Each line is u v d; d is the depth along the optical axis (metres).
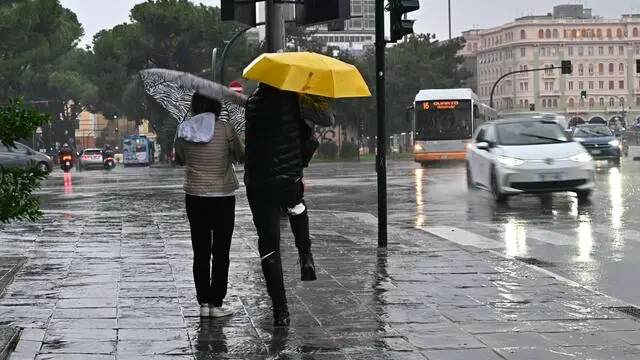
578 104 193.75
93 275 9.15
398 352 5.91
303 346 6.09
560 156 19.23
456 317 7.03
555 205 19.00
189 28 63.72
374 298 7.88
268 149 6.66
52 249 11.39
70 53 93.31
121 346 6.08
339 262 10.16
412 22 11.45
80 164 63.41
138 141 82.69
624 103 194.50
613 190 22.70
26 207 6.36
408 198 22.03
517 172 19.11
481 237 13.48
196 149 7.03
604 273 10.05
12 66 56.91
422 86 83.00
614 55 194.25
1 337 6.11
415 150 45.38
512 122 20.94
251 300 7.82
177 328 6.67
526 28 192.62
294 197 6.73
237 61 65.69
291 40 77.62
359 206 19.92
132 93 69.44
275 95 6.65
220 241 7.09
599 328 6.61
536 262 10.92
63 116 96.69
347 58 77.31
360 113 71.62
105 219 16.14
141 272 9.36
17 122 6.27
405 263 10.07
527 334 6.41
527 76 192.88
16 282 8.69
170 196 23.98
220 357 5.80
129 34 65.25
